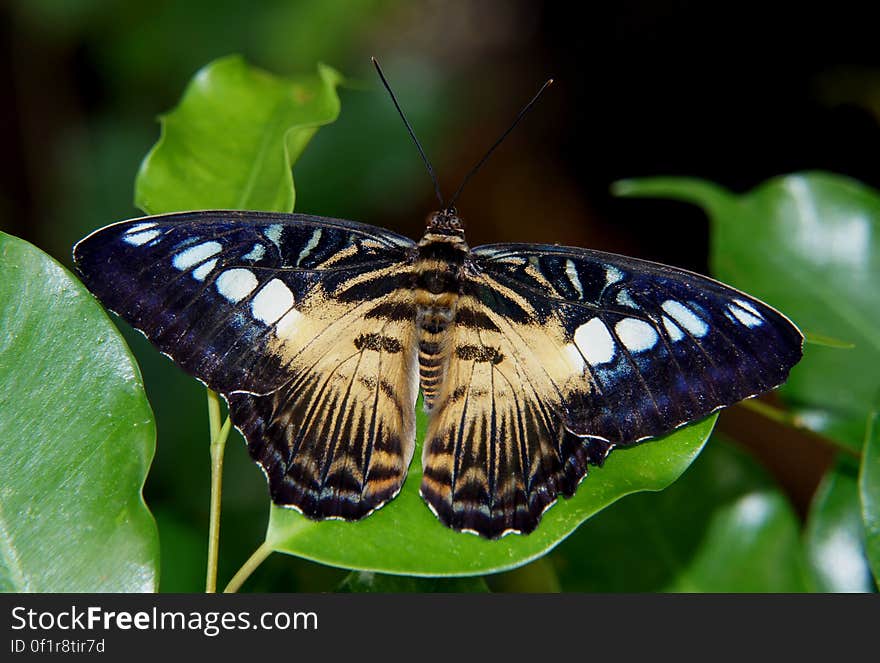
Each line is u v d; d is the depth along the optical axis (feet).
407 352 1.54
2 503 1.47
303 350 1.53
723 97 2.31
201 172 1.58
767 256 1.63
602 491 1.49
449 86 2.40
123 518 1.47
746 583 1.61
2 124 2.30
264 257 1.53
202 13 2.24
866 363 1.61
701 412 1.50
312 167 2.28
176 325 1.51
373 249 1.56
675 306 1.51
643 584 1.61
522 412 1.52
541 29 2.39
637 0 2.31
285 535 1.49
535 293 1.54
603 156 2.47
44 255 1.49
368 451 1.51
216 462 1.50
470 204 2.47
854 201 1.64
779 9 2.15
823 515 1.60
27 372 1.48
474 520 1.49
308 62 2.25
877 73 2.10
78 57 2.28
